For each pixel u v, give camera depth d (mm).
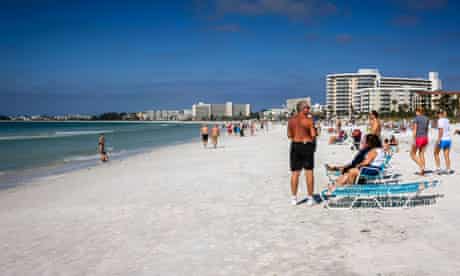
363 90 152750
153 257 4992
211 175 12391
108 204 8391
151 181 11641
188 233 5969
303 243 5309
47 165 18344
